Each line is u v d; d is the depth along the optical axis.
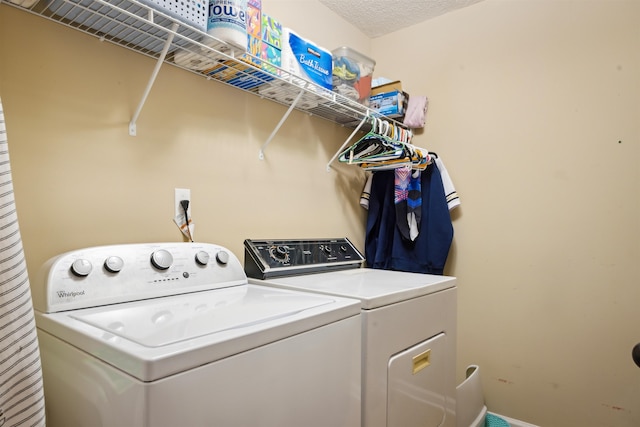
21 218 1.05
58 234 1.11
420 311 1.32
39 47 1.10
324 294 1.17
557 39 1.92
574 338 1.82
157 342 0.67
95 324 0.79
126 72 1.28
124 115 1.27
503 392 1.99
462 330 2.14
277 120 1.82
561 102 1.89
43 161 1.09
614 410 1.70
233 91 1.62
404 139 1.98
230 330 0.75
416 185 2.11
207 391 0.66
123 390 0.62
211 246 1.31
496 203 2.06
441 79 2.28
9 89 1.04
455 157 2.21
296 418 0.83
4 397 0.70
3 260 0.72
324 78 1.72
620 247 1.72
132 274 1.05
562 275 1.86
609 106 1.77
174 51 1.33
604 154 1.78
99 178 1.21
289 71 1.51
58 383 0.80
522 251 1.97
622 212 1.72
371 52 2.57
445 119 2.25
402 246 2.14
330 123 2.13
